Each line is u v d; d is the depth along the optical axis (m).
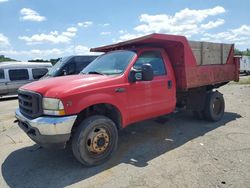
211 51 6.86
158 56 5.62
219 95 7.10
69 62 12.12
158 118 7.12
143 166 4.27
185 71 5.82
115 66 5.08
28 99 4.28
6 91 15.08
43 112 4.02
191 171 4.00
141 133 6.15
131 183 3.71
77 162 4.55
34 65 16.42
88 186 3.70
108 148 4.50
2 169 4.38
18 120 4.65
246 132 6.00
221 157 4.50
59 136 3.89
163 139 5.66
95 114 4.64
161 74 5.54
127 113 4.77
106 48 6.10
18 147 5.50
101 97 4.31
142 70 4.66
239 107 9.25
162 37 5.22
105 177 3.94
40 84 4.37
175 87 5.85
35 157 4.88
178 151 4.88
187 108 6.75
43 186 3.75
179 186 3.57
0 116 9.19
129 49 5.42
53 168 4.35
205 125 6.73
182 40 5.70
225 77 7.55
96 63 5.62
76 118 4.09
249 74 38.59
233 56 8.00
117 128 4.82
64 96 3.91
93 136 4.26
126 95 4.72
